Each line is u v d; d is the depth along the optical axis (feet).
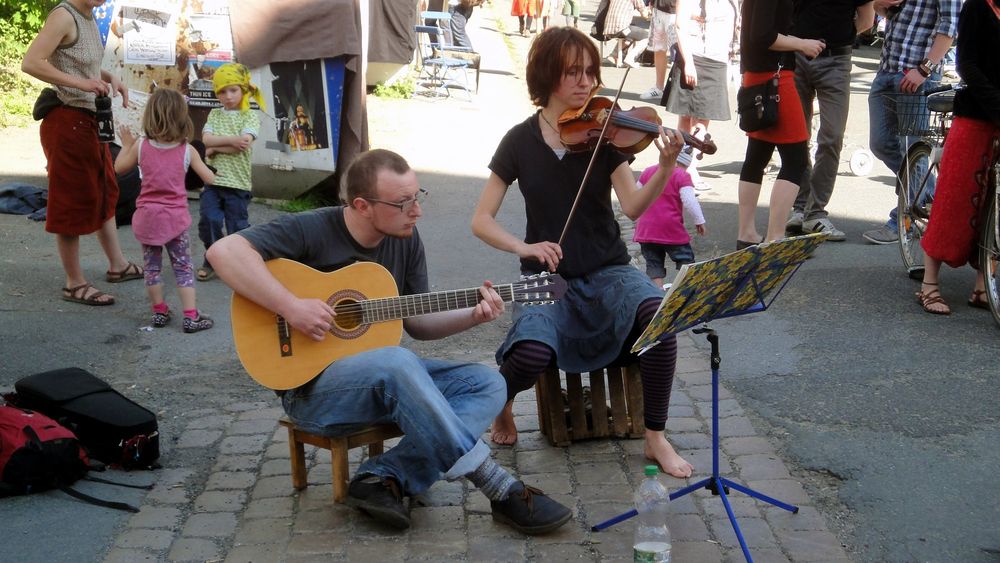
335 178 29.37
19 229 25.93
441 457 11.78
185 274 19.75
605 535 12.10
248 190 22.94
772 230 22.82
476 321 12.44
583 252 13.96
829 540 11.91
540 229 14.06
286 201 28.99
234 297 12.00
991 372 16.60
